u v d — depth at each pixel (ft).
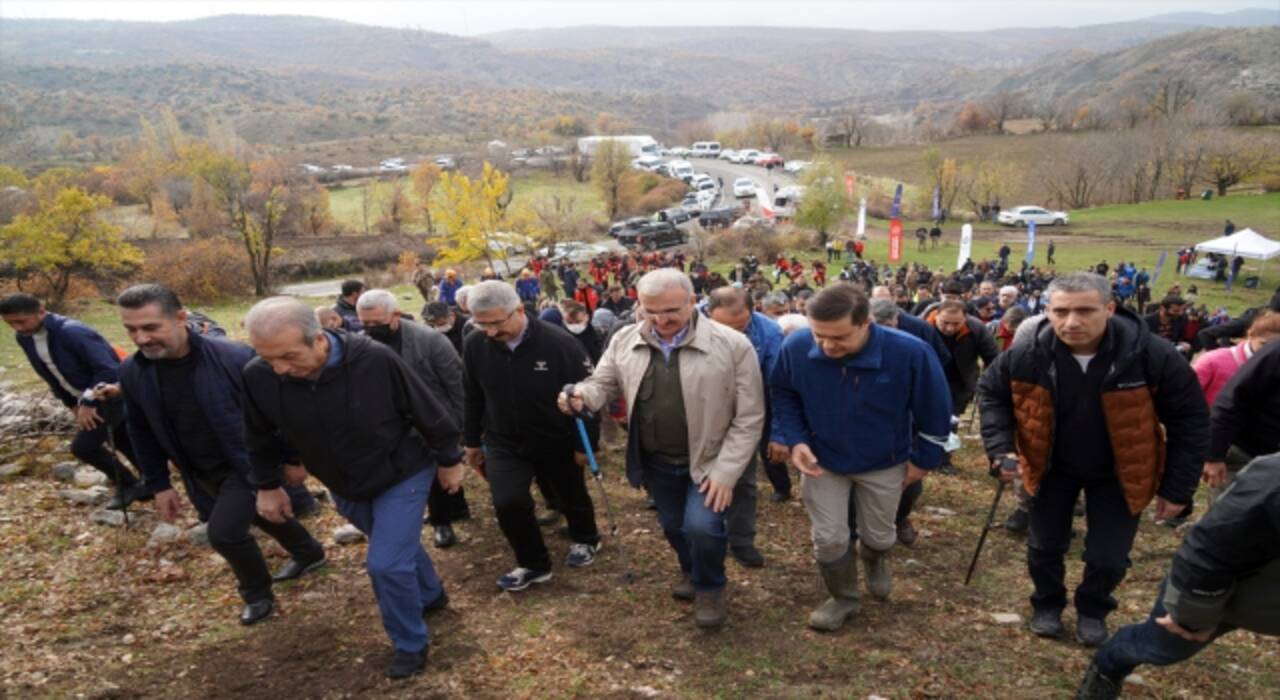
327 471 11.60
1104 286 10.39
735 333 12.36
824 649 12.17
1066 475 11.68
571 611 13.65
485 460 14.89
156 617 13.47
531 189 246.68
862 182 223.92
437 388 16.88
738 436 12.17
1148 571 15.48
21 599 13.70
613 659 11.97
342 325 22.20
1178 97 304.09
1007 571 15.52
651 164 253.44
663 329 11.97
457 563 16.07
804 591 14.49
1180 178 201.57
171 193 186.91
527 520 14.26
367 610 13.84
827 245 139.03
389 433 11.64
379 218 201.98
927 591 14.46
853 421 11.84
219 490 13.41
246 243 116.37
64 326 16.12
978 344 21.09
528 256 139.85
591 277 107.34
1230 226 124.06
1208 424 10.80
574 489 15.19
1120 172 200.75
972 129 348.38
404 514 11.70
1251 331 15.31
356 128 490.49
